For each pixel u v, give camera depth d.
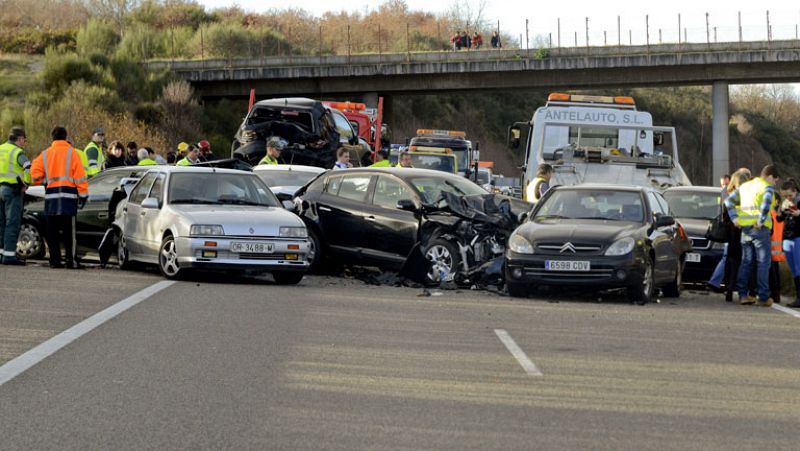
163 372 19.88
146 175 39.19
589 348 23.83
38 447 14.56
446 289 36.19
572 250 33.25
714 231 36.12
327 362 21.20
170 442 14.88
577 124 53.31
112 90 129.88
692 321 29.30
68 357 21.25
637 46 141.12
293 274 36.25
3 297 29.94
